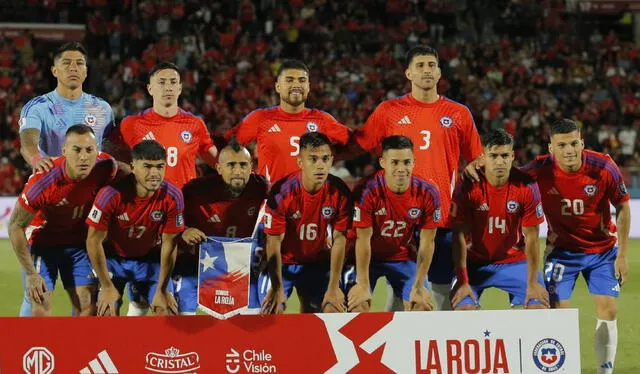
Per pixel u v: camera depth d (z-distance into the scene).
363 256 9.49
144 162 8.76
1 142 29.59
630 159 29.84
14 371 7.98
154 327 8.09
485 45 35.00
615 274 10.07
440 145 10.65
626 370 10.45
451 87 32.72
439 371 8.12
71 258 9.94
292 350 8.13
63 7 36.03
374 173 9.64
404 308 10.30
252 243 8.96
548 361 8.16
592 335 12.30
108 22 35.38
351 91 32.38
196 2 35.97
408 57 10.66
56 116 10.36
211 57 34.03
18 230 9.38
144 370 8.07
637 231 25.92
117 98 31.83
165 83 10.62
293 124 10.78
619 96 33.19
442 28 35.53
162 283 9.31
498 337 8.13
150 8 35.47
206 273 8.76
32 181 9.34
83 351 8.03
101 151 10.66
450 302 10.09
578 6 37.16
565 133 9.80
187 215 9.66
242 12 35.97
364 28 35.56
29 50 34.44
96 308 10.02
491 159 9.48
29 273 9.41
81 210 9.67
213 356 8.12
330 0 36.56
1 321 7.97
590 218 10.17
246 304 8.73
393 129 10.70
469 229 9.94
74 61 10.27
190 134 10.88
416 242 10.09
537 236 9.77
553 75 33.78
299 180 9.37
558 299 10.39
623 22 38.06
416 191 9.45
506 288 10.18
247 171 9.20
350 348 8.14
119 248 9.74
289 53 35.03
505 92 32.59
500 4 37.16
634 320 13.35
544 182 10.23
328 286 9.53
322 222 9.50
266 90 32.91
